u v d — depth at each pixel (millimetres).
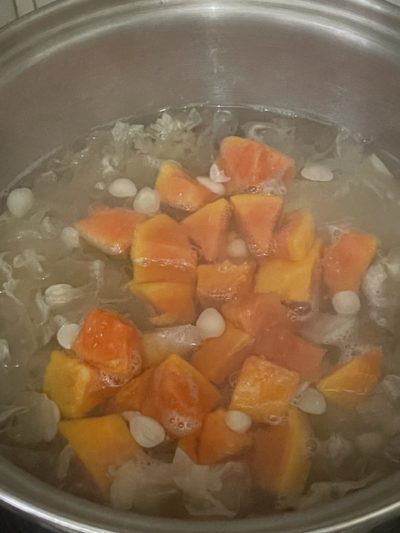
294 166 363
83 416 279
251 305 299
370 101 361
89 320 286
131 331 285
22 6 352
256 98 385
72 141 372
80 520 201
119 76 359
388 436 280
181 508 253
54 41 327
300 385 283
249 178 354
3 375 295
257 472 263
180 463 259
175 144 375
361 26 334
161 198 348
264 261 324
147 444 268
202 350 293
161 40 349
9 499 205
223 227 332
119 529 200
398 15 325
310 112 384
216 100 387
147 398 277
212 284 310
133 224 332
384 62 338
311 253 321
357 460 274
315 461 271
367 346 303
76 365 282
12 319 312
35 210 351
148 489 256
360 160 372
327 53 350
